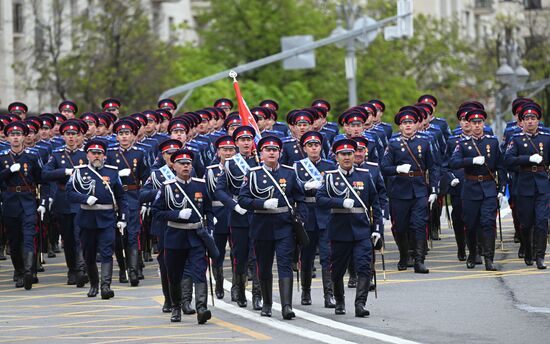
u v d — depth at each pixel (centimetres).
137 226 3975
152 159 4166
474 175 3962
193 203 3100
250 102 9719
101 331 3016
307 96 10094
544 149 3934
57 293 3831
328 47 10425
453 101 11675
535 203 3950
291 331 2880
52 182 4119
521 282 3619
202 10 11219
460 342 2681
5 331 3084
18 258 4050
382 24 6406
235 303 3419
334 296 3156
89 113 4309
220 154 3403
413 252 3978
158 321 3142
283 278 3100
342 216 3106
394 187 3981
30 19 8988
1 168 4012
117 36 8275
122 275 4019
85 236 3634
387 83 10675
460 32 13088
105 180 3616
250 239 3309
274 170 3123
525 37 12038
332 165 3412
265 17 10312
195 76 9588
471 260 4019
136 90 8356
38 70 8150
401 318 3044
